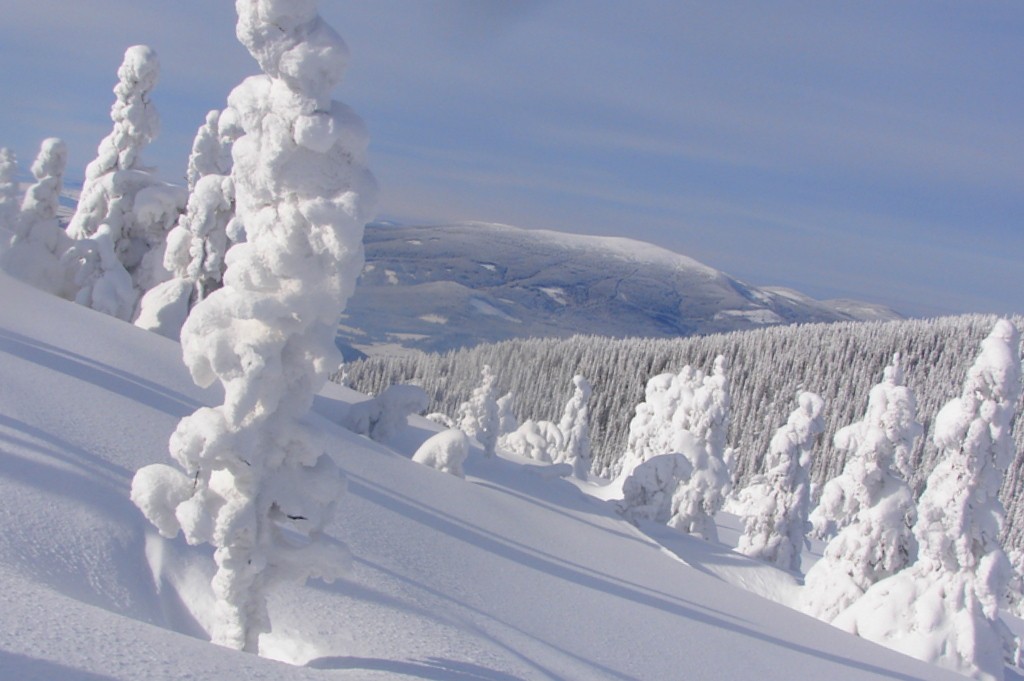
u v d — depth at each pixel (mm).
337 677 4750
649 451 32438
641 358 141125
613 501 25250
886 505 22641
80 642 3953
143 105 21000
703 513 29859
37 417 8047
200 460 5410
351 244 5328
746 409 130750
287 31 5031
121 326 15406
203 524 5430
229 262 5391
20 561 5184
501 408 41875
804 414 31641
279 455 5715
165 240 21328
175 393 11695
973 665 19484
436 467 14328
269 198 5344
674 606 10656
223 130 21703
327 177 5254
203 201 18797
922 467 116062
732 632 10281
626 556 13172
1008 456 20156
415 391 17328
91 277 19094
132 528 6551
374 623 6465
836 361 149000
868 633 20609
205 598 6352
